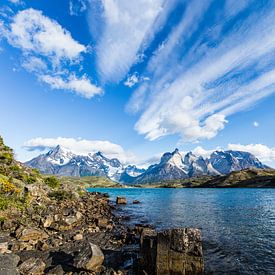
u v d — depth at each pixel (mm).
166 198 111188
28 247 22109
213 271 19016
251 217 46500
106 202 79625
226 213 52875
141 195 147125
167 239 17984
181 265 17406
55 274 16625
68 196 56219
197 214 51406
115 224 38594
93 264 17328
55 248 22516
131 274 17969
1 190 34312
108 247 24641
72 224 31984
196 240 17797
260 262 21016
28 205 34312
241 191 169875
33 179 50938
